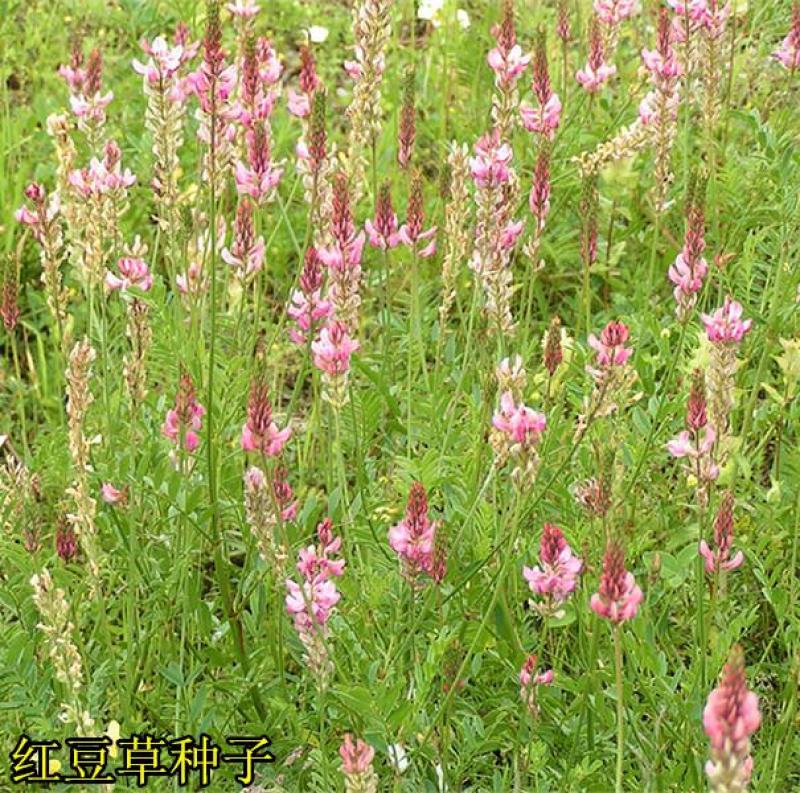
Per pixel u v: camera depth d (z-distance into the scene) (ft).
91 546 4.93
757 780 4.89
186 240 5.45
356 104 5.69
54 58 7.66
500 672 5.05
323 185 5.44
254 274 5.24
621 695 4.46
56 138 5.39
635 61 6.86
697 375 4.72
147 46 5.26
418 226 5.31
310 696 5.02
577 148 6.44
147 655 5.15
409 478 5.05
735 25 6.46
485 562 4.86
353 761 4.42
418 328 5.34
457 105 7.11
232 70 5.04
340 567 4.74
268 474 4.75
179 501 5.13
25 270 6.55
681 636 5.19
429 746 4.83
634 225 6.31
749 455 5.56
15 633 4.87
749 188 6.25
